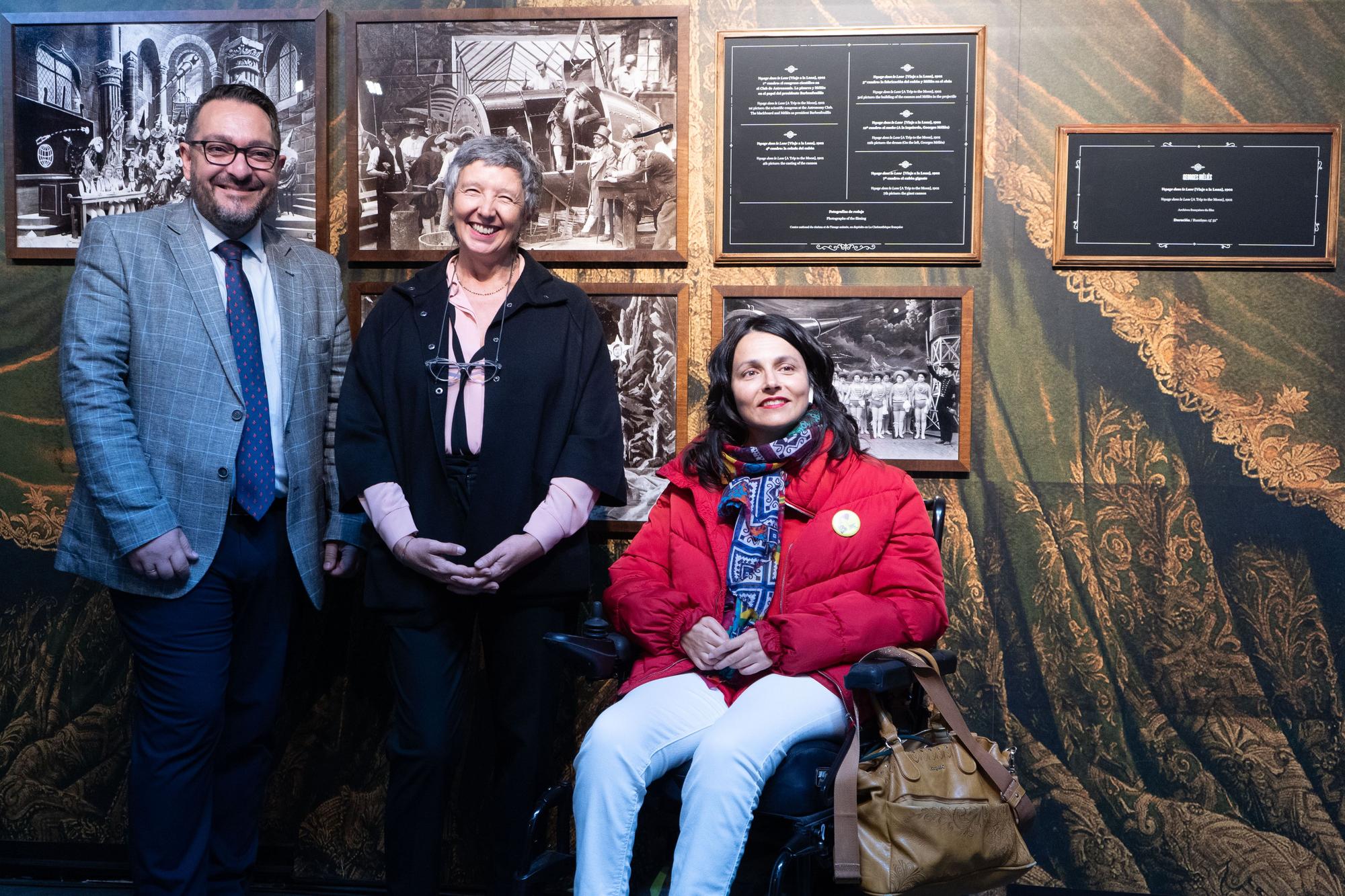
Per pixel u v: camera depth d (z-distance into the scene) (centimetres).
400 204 272
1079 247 261
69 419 217
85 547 226
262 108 228
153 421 222
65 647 280
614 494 230
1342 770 256
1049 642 264
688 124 268
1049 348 264
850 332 268
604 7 267
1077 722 263
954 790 191
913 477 269
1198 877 259
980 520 266
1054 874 263
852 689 190
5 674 280
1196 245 259
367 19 271
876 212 265
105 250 222
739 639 206
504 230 226
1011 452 265
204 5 274
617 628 224
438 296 232
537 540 217
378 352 232
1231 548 260
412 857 223
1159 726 261
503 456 221
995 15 263
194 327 223
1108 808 262
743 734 189
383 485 224
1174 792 260
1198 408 261
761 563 219
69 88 275
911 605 210
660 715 201
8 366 280
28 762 280
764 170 267
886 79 263
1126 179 260
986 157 264
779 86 265
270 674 241
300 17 271
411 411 226
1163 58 260
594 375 233
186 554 220
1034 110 262
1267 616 259
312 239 274
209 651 227
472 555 220
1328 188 256
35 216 277
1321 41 256
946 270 266
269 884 277
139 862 226
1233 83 259
